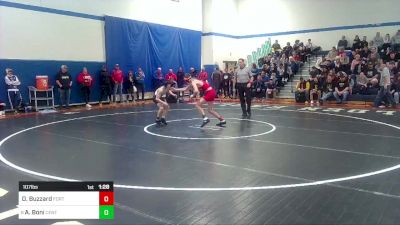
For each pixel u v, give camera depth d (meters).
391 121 10.64
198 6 22.48
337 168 5.57
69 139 8.12
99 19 16.75
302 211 3.84
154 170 5.51
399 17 19.05
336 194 4.37
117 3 17.56
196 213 3.80
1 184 4.82
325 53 20.58
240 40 24.50
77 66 15.89
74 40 15.73
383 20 19.52
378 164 5.79
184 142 7.68
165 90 10.01
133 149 7.02
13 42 13.63
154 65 19.61
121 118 11.78
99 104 16.50
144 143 7.60
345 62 17.36
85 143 7.65
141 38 18.72
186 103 17.38
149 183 4.85
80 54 16.00
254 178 5.05
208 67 22.94
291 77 19.30
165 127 9.78
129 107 15.44
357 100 15.79
